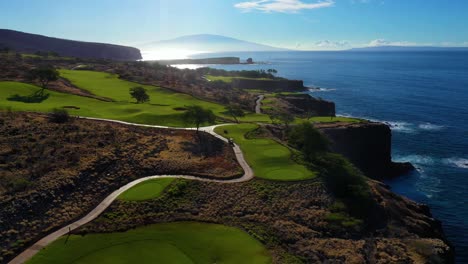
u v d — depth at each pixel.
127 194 40.50
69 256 30.20
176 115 72.88
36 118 56.56
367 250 36.78
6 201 33.81
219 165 50.12
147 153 50.88
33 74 90.94
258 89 177.50
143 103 86.19
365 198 46.25
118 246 32.06
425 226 47.38
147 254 31.22
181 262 30.44
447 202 64.25
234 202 41.81
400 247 38.78
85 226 34.38
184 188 42.94
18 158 41.44
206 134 63.47
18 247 30.53
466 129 108.12
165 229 35.47
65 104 75.94
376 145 83.94
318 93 180.25
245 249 33.38
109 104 80.81
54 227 33.78
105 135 53.91
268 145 59.91
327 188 47.16
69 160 43.41
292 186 45.81
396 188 71.50
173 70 183.75
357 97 167.12
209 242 33.97
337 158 54.38
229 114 89.50
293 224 39.06
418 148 92.88
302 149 58.84
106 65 174.62
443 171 78.31
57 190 37.72
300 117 100.56
